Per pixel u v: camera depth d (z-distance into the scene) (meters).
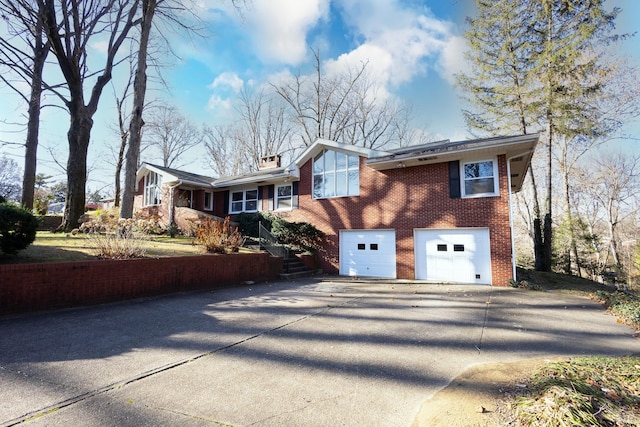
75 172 12.97
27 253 7.32
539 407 2.46
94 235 9.45
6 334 4.69
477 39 18.45
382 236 13.76
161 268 8.12
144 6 14.44
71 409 2.75
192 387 3.25
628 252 30.84
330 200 15.26
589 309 7.35
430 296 8.91
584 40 15.35
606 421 2.25
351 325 5.80
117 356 4.01
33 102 15.16
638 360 3.65
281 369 3.77
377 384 3.39
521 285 10.57
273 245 14.11
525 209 28.50
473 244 11.76
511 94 17.61
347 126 31.41
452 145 12.42
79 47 13.44
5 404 2.79
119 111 26.41
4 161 28.62
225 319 6.00
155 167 20.41
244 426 2.57
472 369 3.79
